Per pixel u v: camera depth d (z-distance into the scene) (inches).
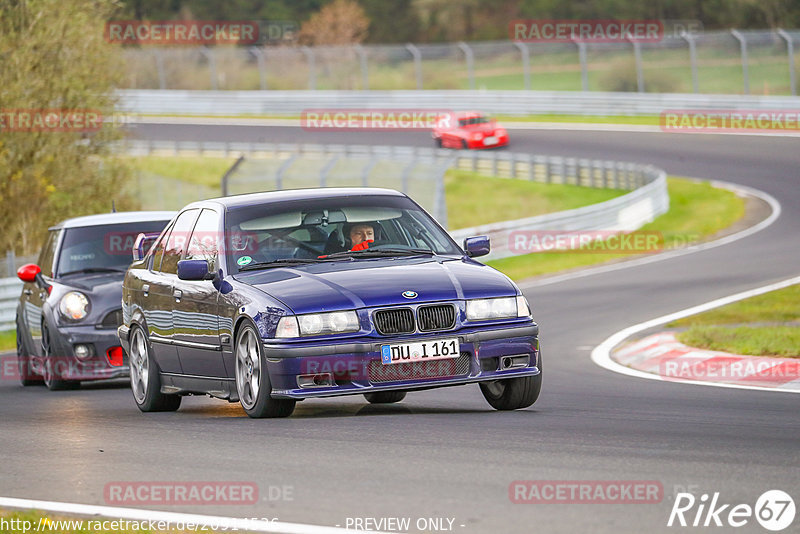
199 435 1071.6
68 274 1807.3
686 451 888.9
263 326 1096.8
